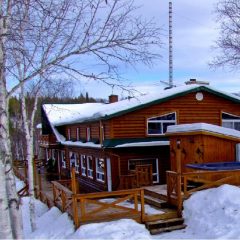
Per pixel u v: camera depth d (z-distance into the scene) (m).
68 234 10.67
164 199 12.70
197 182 13.02
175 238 10.12
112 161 18.25
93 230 10.34
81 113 25.33
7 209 6.23
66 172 27.86
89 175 22.45
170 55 25.88
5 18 7.78
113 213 11.18
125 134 18.41
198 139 14.03
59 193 13.99
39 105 31.22
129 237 9.84
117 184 18.09
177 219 11.22
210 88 19.95
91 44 8.64
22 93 13.67
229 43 20.56
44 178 29.19
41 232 11.80
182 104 19.59
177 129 15.06
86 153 22.70
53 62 8.74
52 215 13.49
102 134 18.77
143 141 18.58
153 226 10.91
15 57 9.87
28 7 9.20
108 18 9.30
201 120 19.94
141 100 19.09
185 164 14.65
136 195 11.35
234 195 10.96
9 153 7.07
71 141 25.88
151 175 16.69
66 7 9.51
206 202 11.22
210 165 13.36
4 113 6.95
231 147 14.32
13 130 36.69
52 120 29.47
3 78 7.07
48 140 32.06
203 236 9.88
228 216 10.17
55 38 10.25
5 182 6.76
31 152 13.88
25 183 22.73
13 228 7.09
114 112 17.83
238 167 12.83
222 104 20.53
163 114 19.14
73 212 11.15
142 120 18.77
